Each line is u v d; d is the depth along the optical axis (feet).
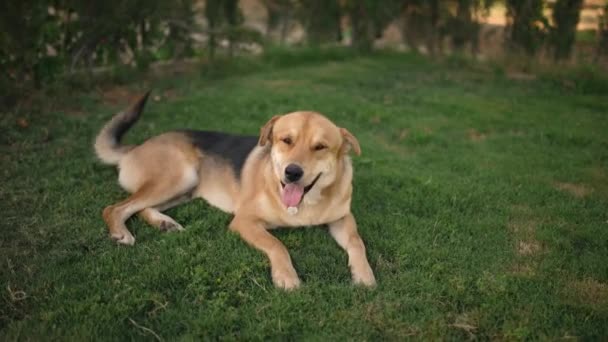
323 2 12.95
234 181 5.82
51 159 6.62
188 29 10.84
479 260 5.14
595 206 6.13
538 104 9.61
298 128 5.24
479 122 8.55
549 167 7.07
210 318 4.31
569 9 11.18
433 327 4.30
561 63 11.44
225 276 4.74
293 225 5.49
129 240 5.24
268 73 11.46
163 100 8.91
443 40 13.00
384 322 4.35
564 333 4.29
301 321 4.33
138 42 10.39
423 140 7.89
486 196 6.27
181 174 5.86
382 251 5.30
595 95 10.39
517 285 4.77
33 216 5.48
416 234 5.51
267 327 4.26
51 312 4.29
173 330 4.28
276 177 5.33
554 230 5.64
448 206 6.08
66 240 5.17
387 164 7.06
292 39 13.84
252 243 5.16
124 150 6.15
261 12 15.35
